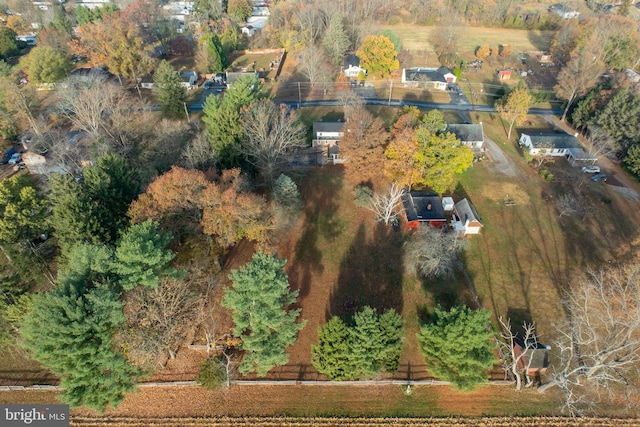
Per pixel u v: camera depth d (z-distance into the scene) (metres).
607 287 50.03
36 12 149.25
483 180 71.06
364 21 124.19
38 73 96.25
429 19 148.62
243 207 45.59
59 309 34.34
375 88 103.81
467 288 53.12
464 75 114.12
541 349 43.91
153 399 42.72
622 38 105.94
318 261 56.12
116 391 37.34
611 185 71.94
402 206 63.00
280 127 61.19
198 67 117.94
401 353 46.34
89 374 36.38
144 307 37.66
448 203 63.72
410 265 52.47
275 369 44.91
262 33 132.25
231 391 43.25
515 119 83.56
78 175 69.31
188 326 42.28
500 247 58.72
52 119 87.75
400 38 137.75
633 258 49.91
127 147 71.00
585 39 111.75
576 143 78.12
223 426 40.81
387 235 59.91
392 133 65.38
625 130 75.56
